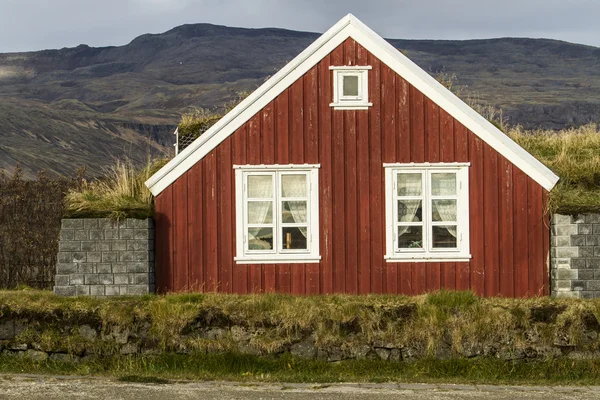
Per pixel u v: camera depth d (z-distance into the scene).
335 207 16.56
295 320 14.04
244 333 14.12
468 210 16.47
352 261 16.52
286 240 16.59
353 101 16.62
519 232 16.42
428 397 12.05
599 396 12.28
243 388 12.61
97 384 12.84
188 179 16.53
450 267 16.45
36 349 14.29
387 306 14.21
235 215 16.55
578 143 20.45
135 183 17.31
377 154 16.59
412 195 16.62
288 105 16.62
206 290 16.44
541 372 13.73
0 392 12.16
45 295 15.48
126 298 15.20
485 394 12.31
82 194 16.86
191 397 11.91
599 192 16.80
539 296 16.17
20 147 127.31
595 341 13.90
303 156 16.59
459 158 16.52
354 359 13.96
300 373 13.71
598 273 15.84
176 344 14.14
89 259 15.91
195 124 20.19
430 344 13.84
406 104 16.61
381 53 16.64
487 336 13.88
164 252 16.47
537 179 16.42
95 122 185.38
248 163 16.55
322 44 16.62
